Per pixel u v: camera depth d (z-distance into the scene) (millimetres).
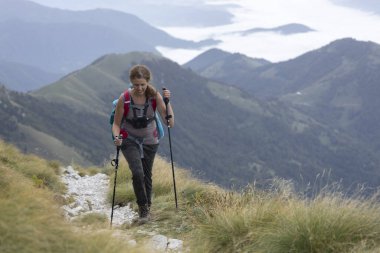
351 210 6215
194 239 7086
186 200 9711
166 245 7035
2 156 11672
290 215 6535
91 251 5121
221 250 6688
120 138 8383
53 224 5461
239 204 8133
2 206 5340
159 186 11094
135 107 8492
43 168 11922
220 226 7070
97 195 11836
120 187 11500
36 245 4898
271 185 8016
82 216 8766
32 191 6707
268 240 6223
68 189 12164
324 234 5926
